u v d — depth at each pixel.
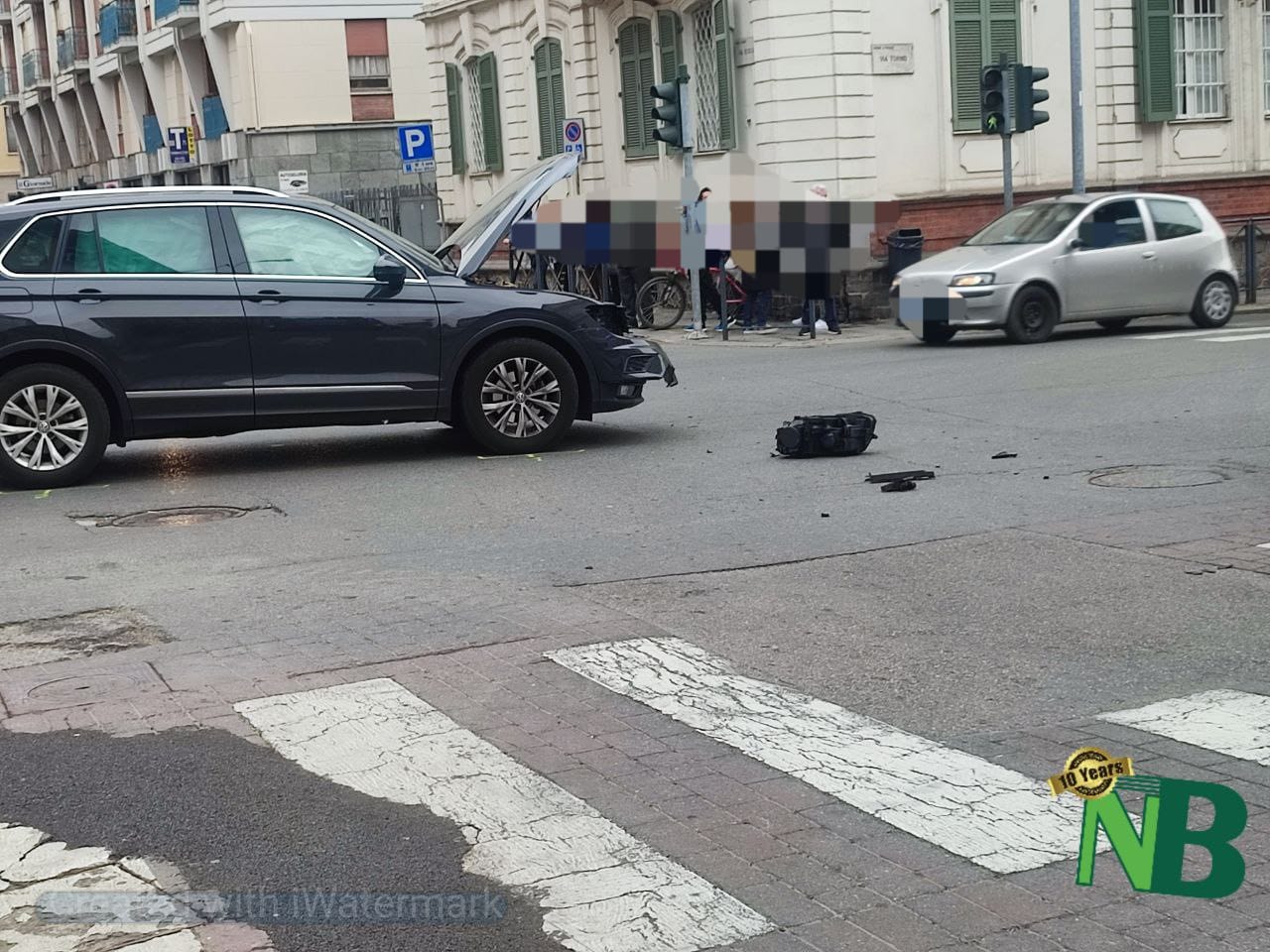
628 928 3.92
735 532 8.61
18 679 6.18
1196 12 25.78
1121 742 5.12
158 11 45.66
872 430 11.13
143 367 10.62
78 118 60.41
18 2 64.12
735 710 5.59
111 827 4.66
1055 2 24.59
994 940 3.80
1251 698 5.50
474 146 33.66
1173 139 25.80
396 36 42.34
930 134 24.06
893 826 4.50
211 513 9.67
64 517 9.65
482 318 11.33
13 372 10.44
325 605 7.23
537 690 5.86
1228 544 7.74
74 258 10.60
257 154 41.53
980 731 5.30
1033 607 6.82
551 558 8.10
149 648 6.59
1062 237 18.66
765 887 4.13
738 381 15.85
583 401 11.82
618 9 27.42
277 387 10.88
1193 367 15.12
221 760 5.19
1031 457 10.70
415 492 10.16
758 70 23.73
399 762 5.14
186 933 3.95
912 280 18.75
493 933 3.92
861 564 7.71
